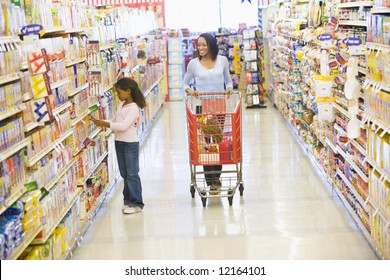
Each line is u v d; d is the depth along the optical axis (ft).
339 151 22.33
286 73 39.81
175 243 19.42
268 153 32.76
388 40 15.60
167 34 59.82
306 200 23.66
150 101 43.60
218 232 20.34
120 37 32.89
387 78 15.56
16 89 14.17
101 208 23.86
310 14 29.63
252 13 67.87
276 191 25.18
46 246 15.46
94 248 19.21
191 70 25.11
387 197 15.57
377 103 16.61
